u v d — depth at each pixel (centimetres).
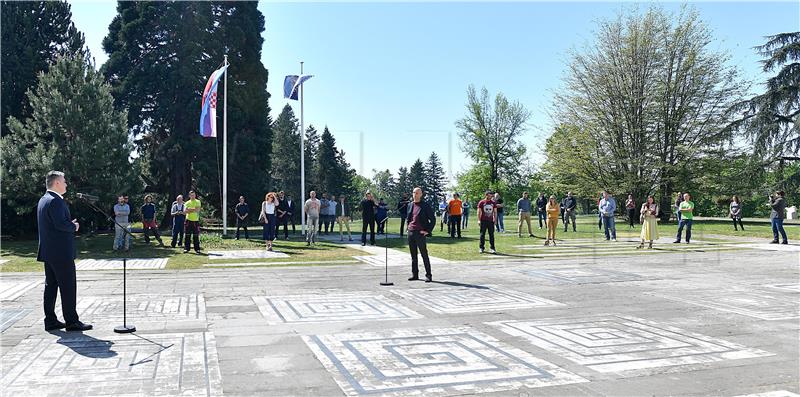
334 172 6538
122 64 3294
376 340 668
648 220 2002
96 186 2198
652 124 3850
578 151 4016
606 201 2380
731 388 498
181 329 722
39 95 2266
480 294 1020
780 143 3725
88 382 506
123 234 1906
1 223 2367
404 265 1496
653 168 3716
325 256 1712
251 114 3619
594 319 798
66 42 3042
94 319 780
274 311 847
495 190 5988
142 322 764
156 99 3291
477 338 679
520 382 512
